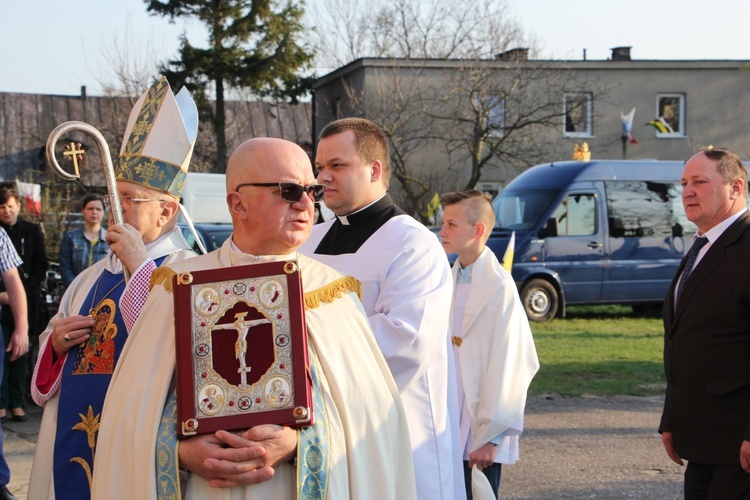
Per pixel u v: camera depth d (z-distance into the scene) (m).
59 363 3.30
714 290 3.79
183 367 2.42
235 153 2.67
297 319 2.46
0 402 7.71
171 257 3.29
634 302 15.99
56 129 3.15
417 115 27.39
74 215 15.73
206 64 29.44
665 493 5.87
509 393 4.33
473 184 26.53
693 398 3.82
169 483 2.39
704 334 3.80
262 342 2.44
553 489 5.94
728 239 3.82
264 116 38.81
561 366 10.36
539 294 15.48
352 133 3.59
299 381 2.42
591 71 29.30
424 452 3.38
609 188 15.97
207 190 14.29
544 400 8.70
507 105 27.23
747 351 3.73
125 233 3.21
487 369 4.37
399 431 2.77
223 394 2.40
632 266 15.91
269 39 30.19
